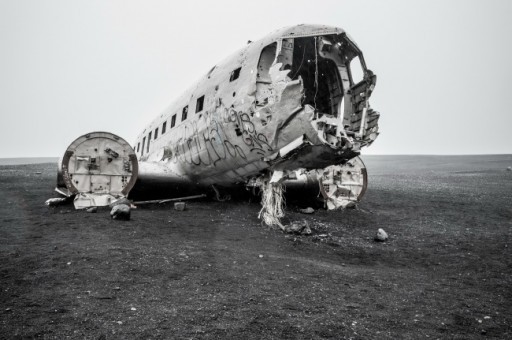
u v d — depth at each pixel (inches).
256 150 317.4
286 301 146.6
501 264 228.7
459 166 1450.5
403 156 2773.1
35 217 303.1
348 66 337.7
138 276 165.2
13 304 129.8
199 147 391.5
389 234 316.8
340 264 218.4
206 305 137.5
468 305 154.5
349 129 323.6
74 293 141.9
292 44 314.3
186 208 374.0
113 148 368.5
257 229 300.0
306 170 328.2
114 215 294.7
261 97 307.7
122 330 113.7
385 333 122.3
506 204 502.0
